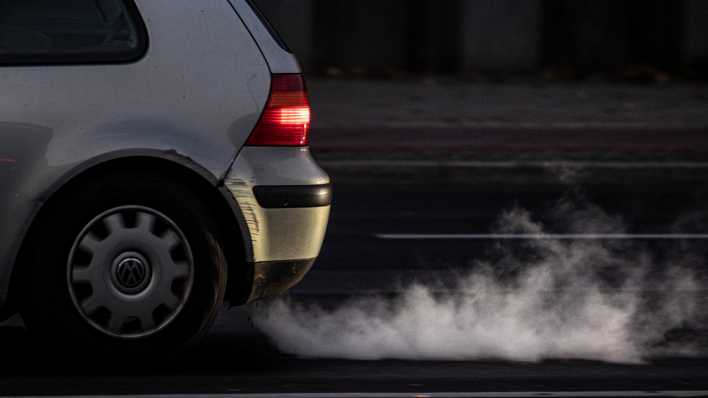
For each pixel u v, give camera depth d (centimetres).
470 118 6034
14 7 1914
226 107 1936
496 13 8400
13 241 1872
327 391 1861
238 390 1856
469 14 8381
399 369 2023
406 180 4859
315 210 1983
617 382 1948
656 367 2064
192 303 1917
